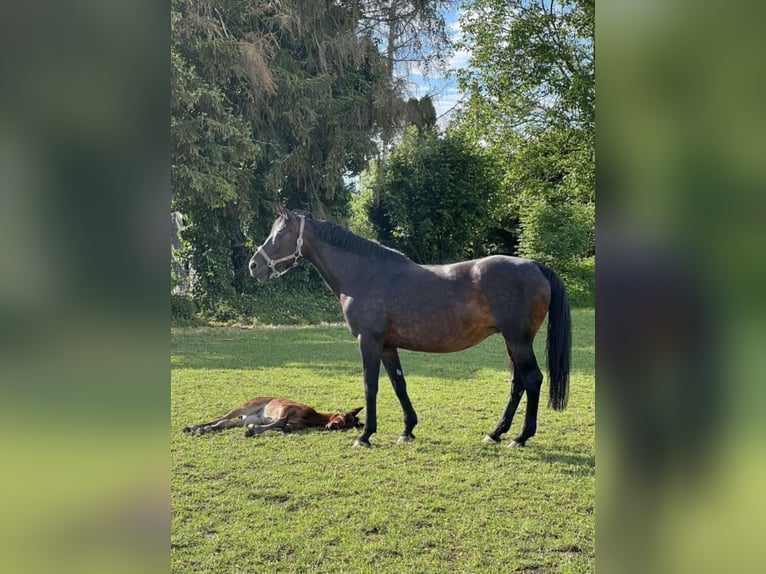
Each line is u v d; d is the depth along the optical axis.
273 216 15.55
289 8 15.02
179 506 3.82
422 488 4.15
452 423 5.83
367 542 3.34
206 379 7.79
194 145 13.27
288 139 16.14
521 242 18.33
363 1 17.28
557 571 3.01
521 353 5.02
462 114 18.88
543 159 17.39
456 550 3.25
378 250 5.34
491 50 17.17
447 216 17.69
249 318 14.16
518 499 3.95
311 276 15.92
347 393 7.11
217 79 14.38
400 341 5.23
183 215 14.27
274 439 5.30
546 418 5.98
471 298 5.06
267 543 3.33
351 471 4.49
